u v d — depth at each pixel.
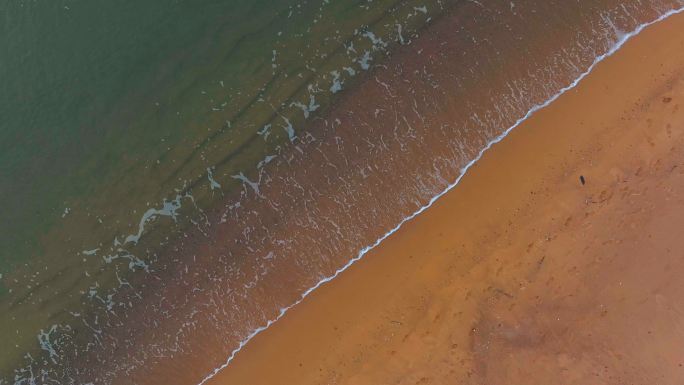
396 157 13.75
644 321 12.47
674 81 13.10
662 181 12.77
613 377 12.43
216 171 14.48
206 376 13.78
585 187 12.99
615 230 12.77
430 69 13.99
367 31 14.47
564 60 13.55
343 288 13.55
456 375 12.85
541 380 12.62
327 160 14.02
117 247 14.53
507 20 13.88
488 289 12.99
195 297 14.07
